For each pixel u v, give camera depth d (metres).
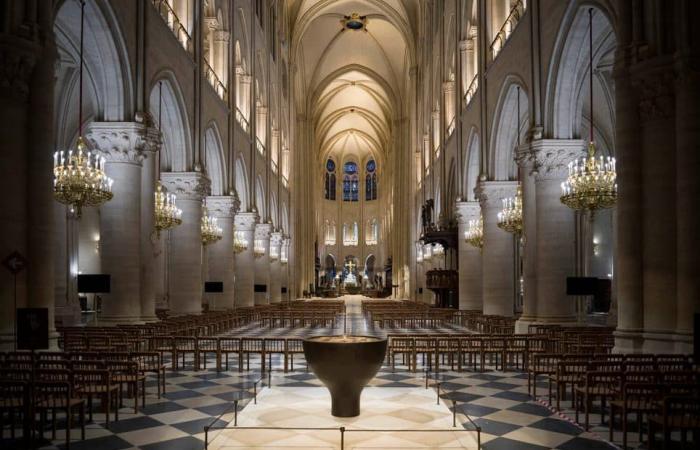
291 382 11.44
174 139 22.11
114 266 16.08
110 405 9.23
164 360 14.87
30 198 11.01
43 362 8.66
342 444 6.36
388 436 6.81
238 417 7.92
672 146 11.02
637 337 11.14
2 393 7.57
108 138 16.12
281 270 47.47
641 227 11.34
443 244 33.59
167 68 19.39
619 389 7.97
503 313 23.47
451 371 13.23
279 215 44.94
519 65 19.34
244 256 33.03
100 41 15.62
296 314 25.33
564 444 7.26
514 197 23.25
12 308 10.62
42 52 11.20
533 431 7.88
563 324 16.72
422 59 46.44
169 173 22.05
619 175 11.60
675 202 10.98
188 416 8.73
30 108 11.10
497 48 23.72
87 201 15.03
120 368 9.77
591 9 14.62
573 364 9.25
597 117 26.80
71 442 7.32
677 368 9.16
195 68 22.81
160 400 9.90
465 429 6.85
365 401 9.49
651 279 11.11
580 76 16.77
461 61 29.61
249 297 32.78
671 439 7.48
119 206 16.19
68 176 14.34
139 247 16.67
